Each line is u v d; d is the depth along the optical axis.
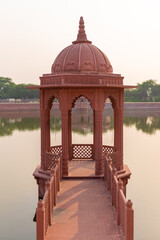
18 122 31.44
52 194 5.33
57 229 4.59
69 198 5.92
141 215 8.03
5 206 8.65
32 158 15.11
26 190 10.11
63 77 7.14
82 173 7.57
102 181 7.10
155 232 7.05
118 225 4.71
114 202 5.45
